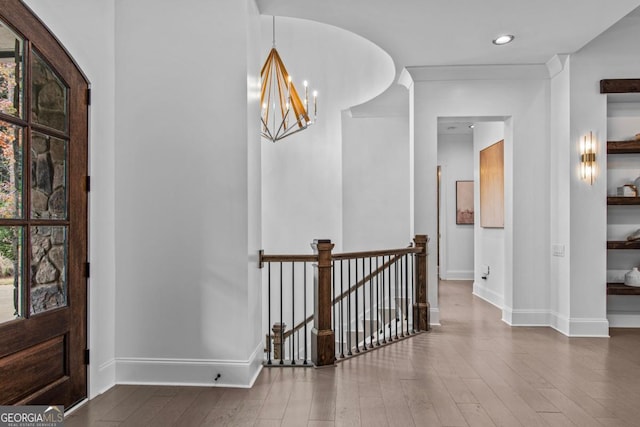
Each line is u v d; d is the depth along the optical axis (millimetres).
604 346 4566
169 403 3088
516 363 4004
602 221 4988
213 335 3438
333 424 2770
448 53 5016
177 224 3469
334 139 7441
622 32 5004
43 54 2691
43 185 2730
